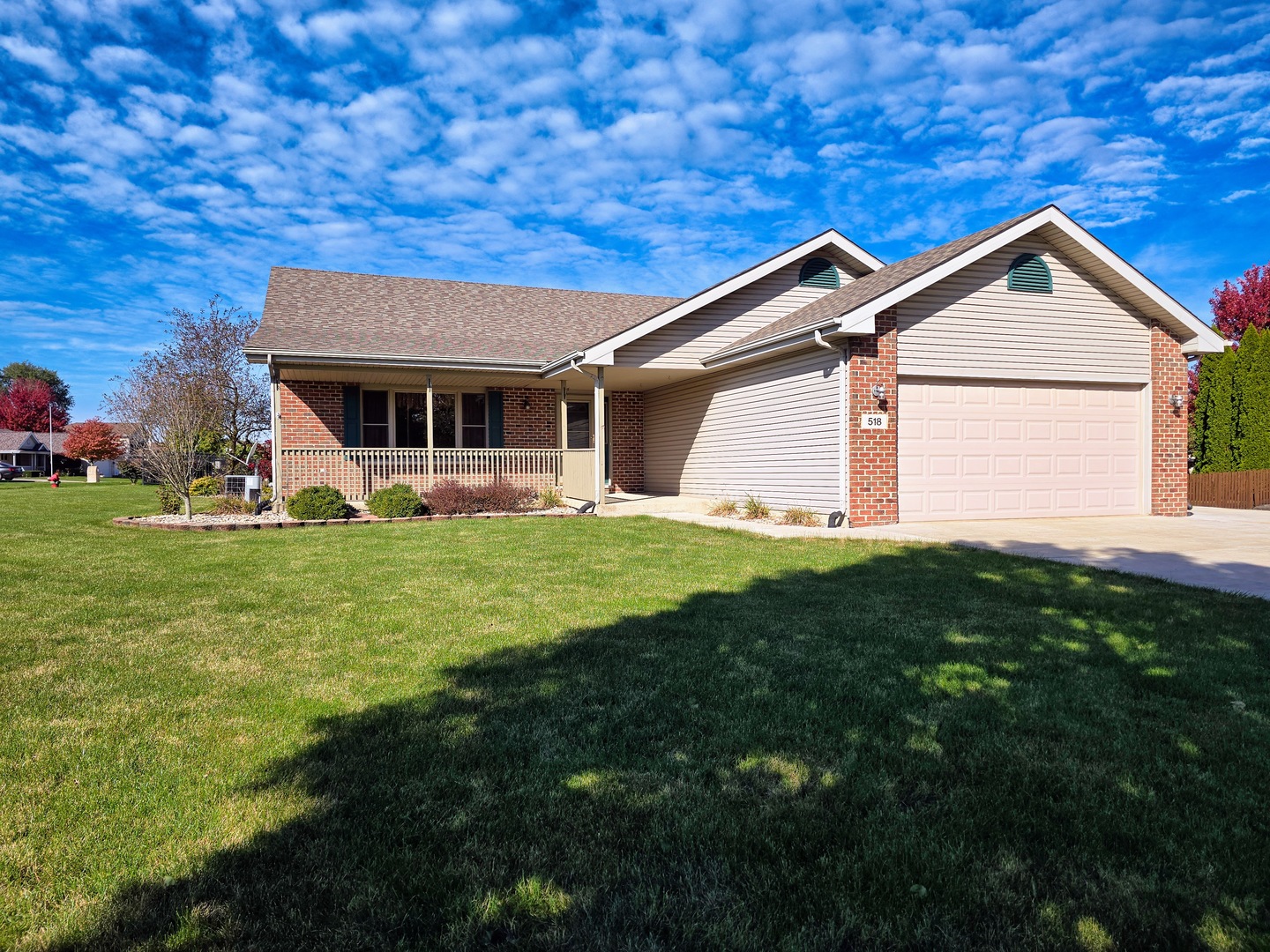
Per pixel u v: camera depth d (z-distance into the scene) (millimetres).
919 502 11930
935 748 3090
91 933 1926
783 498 13070
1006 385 12438
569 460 15500
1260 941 1923
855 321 10906
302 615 5523
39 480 41156
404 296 17875
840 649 4555
